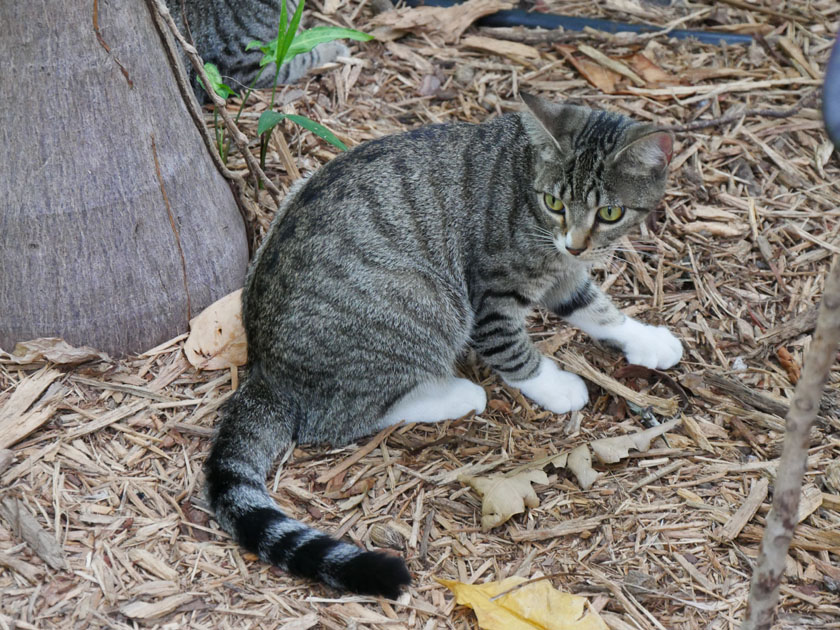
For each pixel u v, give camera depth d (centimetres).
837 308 138
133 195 163
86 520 156
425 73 193
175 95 166
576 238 162
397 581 152
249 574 154
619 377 170
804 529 159
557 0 204
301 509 159
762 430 166
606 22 200
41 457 159
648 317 174
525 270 165
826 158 186
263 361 164
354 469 162
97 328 166
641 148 161
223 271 170
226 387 166
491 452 164
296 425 164
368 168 164
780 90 193
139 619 151
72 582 152
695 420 166
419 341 164
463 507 160
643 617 154
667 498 161
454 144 165
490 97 191
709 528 159
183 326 169
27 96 159
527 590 153
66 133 160
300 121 175
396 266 163
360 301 162
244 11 189
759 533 159
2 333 165
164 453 161
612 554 157
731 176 185
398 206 164
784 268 177
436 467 163
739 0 203
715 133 188
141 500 158
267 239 167
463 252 165
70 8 158
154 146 164
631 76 194
